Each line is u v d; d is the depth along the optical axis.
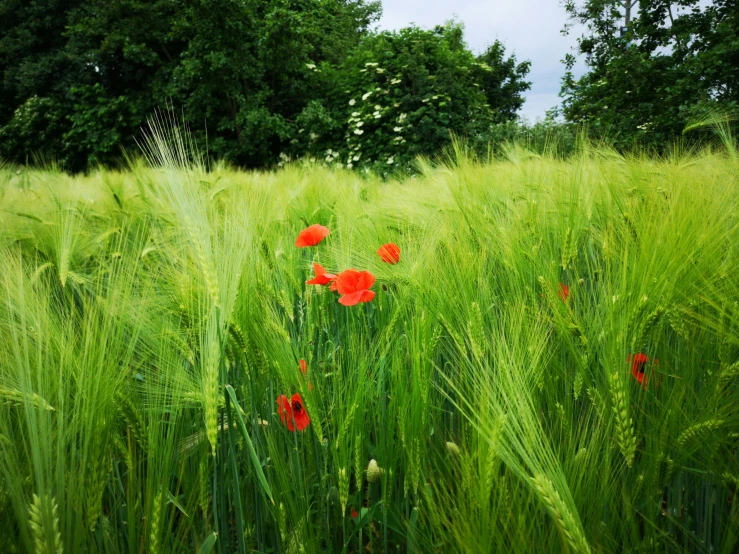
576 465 1.02
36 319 1.18
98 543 1.05
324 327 1.95
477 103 12.43
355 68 13.22
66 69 17.23
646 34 11.48
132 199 3.52
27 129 16.42
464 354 1.32
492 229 2.15
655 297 1.32
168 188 1.38
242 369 1.47
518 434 0.97
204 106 14.17
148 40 15.41
